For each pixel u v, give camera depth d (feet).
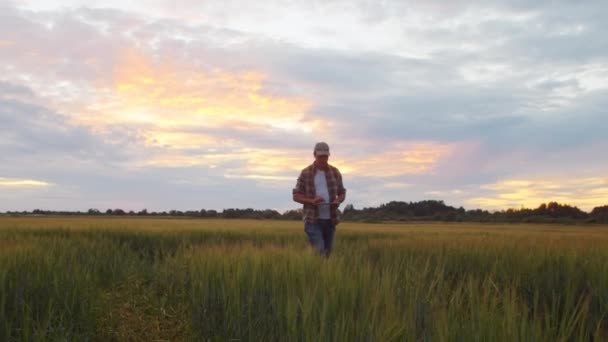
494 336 10.51
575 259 23.62
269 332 13.74
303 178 28.71
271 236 53.01
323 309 12.65
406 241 39.70
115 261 25.68
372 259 30.37
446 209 229.25
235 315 14.64
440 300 14.42
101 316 14.88
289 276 16.47
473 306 12.03
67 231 54.54
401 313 12.89
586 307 11.66
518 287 20.40
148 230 57.11
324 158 28.66
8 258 20.67
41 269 19.36
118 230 56.03
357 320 12.34
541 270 23.59
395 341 11.41
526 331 10.77
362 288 14.88
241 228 68.54
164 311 14.97
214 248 24.47
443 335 10.83
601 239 40.63
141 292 17.35
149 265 26.55
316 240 28.19
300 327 12.77
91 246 31.63
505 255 26.71
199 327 14.87
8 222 79.20
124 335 13.88
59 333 13.91
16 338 14.05
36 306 15.89
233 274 17.06
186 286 18.80
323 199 27.73
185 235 50.85
